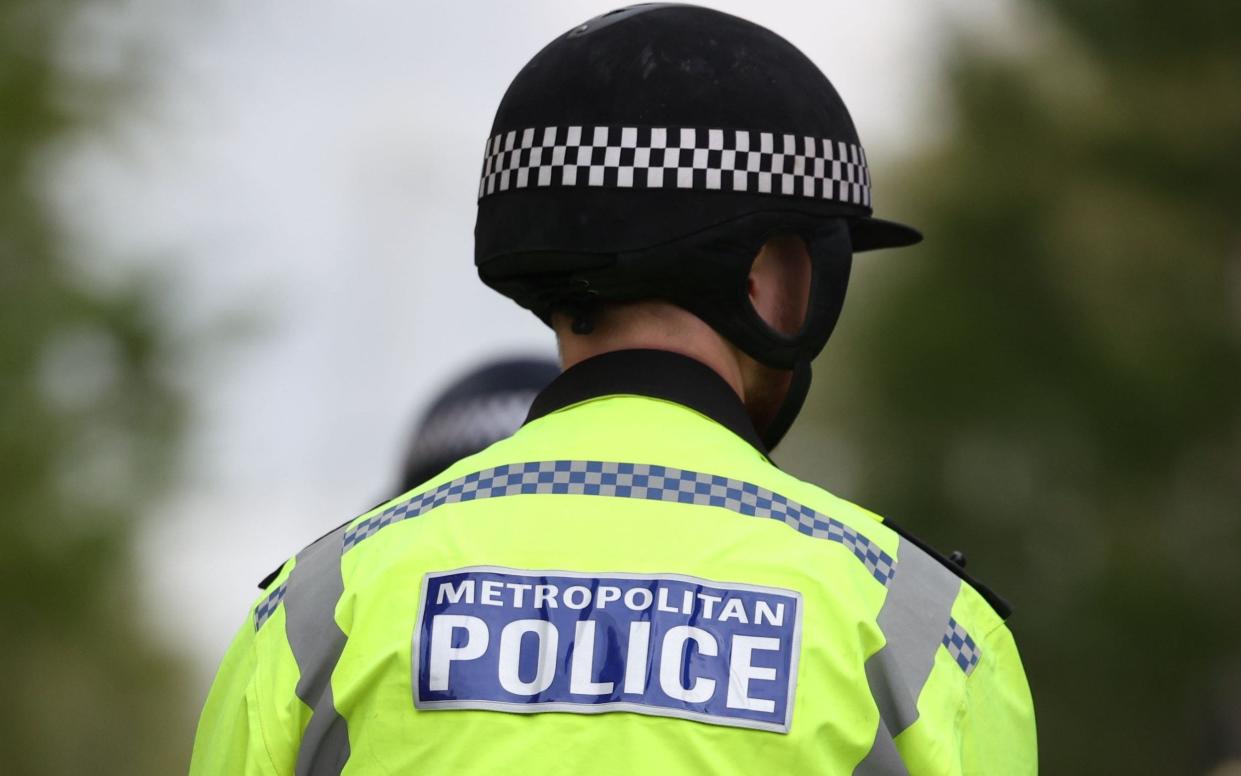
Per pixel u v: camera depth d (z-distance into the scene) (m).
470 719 4.80
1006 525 33.06
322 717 5.00
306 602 5.23
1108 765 31.33
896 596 5.01
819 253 5.35
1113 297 34.12
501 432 9.68
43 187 28.98
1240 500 32.97
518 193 5.30
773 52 5.34
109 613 27.25
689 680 4.75
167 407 28.53
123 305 28.36
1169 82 34.91
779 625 4.81
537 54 5.49
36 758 26.25
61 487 27.59
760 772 4.68
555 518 5.06
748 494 5.07
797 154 5.25
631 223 5.17
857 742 4.74
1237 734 15.11
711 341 5.34
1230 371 33.88
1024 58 35.41
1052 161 34.84
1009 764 5.16
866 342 34.94
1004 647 5.22
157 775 27.06
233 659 5.46
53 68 29.06
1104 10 35.22
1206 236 34.56
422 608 4.98
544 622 4.88
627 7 5.50
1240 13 34.81
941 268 34.91
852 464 34.84
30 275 28.48
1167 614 31.92
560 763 4.71
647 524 5.01
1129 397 33.28
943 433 33.94
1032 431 33.50
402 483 10.03
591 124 5.21
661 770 4.66
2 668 26.50
